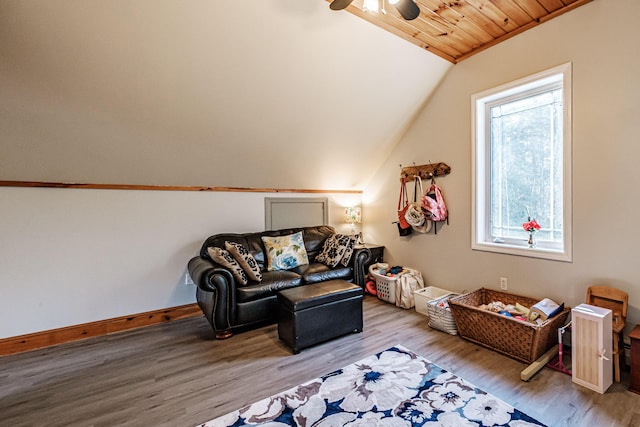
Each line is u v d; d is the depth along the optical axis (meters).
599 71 2.15
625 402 1.74
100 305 2.85
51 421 1.68
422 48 2.78
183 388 1.95
